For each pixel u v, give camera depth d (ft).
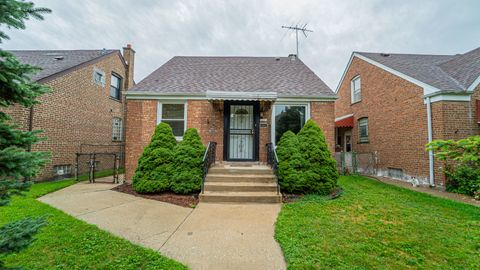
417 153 28.17
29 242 6.14
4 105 6.80
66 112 32.32
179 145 22.45
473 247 10.59
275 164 20.53
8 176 6.18
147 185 20.31
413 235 11.89
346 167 36.96
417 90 28.30
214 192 19.38
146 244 10.87
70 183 26.48
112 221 13.76
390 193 21.97
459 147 10.59
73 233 11.55
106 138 41.60
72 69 33.40
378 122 36.35
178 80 30.27
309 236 11.57
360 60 41.91
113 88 44.39
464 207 17.30
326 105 28.27
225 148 27.45
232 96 23.71
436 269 8.82
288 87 29.37
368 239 11.28
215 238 11.64
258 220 14.28
